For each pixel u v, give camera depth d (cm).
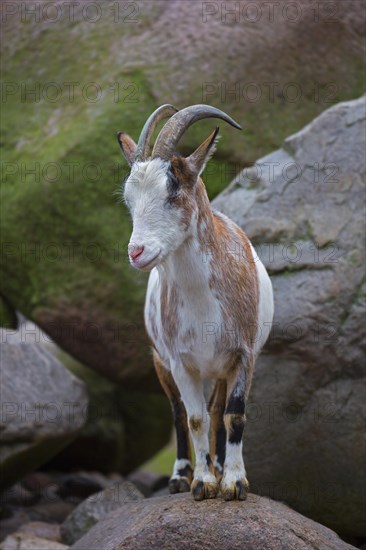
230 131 1622
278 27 1698
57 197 1573
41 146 1625
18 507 1603
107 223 1570
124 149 1014
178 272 977
